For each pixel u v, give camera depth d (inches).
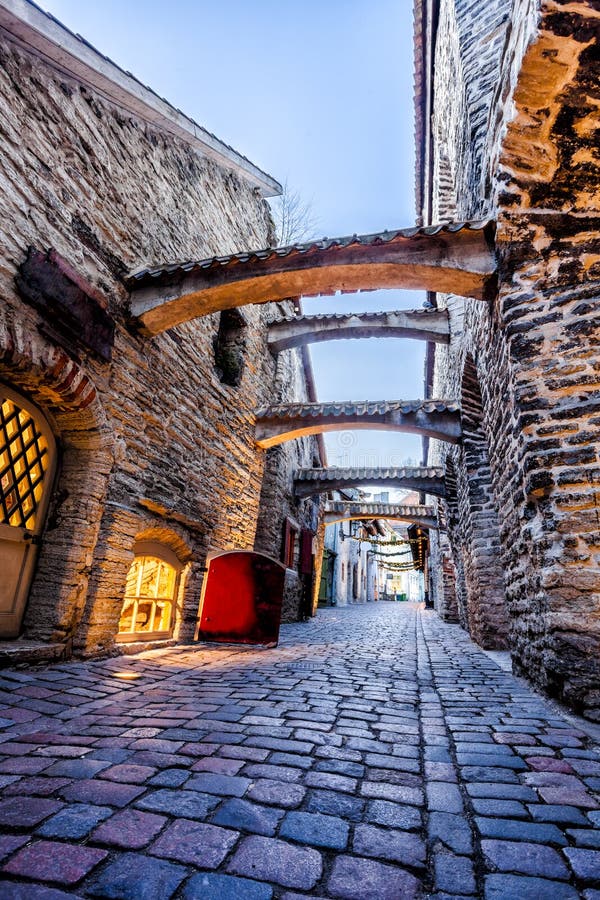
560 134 150.4
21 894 51.1
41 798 72.9
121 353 206.7
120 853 59.5
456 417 349.4
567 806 75.4
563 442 148.6
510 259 171.8
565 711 129.7
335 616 577.6
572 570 136.4
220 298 216.1
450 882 56.1
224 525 305.6
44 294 157.8
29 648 155.4
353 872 57.8
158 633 239.0
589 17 120.3
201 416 280.4
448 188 389.7
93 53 178.7
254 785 80.0
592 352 152.9
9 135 152.3
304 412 364.8
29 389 170.4
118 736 101.7
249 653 229.1
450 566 519.8
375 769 89.1
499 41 232.8
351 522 1019.9
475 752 98.7
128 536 204.5
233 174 343.9
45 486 182.7
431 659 227.5
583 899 53.5
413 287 204.8
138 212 225.6
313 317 400.5
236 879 55.5
